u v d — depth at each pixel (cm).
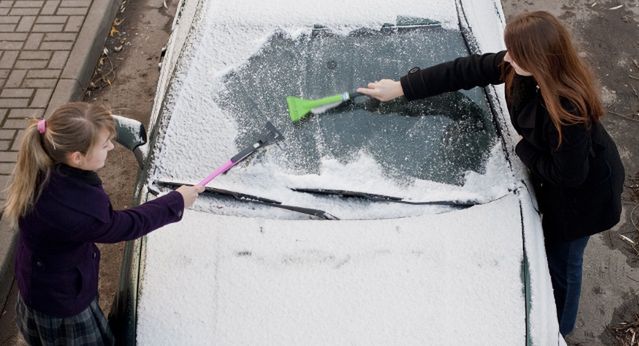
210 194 250
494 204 247
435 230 240
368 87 269
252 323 220
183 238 239
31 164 192
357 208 246
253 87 275
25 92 420
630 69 445
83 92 435
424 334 218
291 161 255
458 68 254
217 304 224
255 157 255
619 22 474
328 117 265
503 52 246
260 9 297
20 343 331
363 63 282
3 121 405
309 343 216
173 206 218
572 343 324
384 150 258
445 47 286
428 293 226
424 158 257
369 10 296
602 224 244
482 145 261
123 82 446
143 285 229
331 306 223
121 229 204
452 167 256
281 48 286
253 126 264
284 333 218
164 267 233
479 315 222
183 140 262
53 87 423
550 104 205
